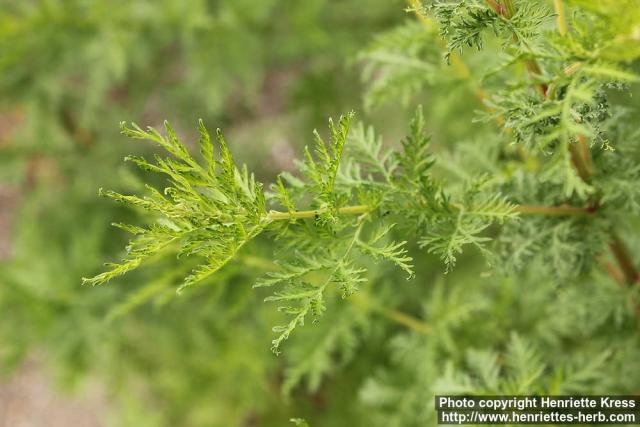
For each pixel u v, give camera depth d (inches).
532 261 70.2
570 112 45.2
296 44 179.5
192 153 193.8
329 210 49.7
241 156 195.2
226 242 46.0
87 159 193.9
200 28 169.2
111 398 197.2
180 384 180.2
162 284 87.7
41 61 167.2
